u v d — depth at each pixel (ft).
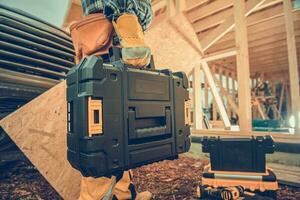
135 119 3.46
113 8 3.57
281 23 16.11
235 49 11.55
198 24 17.03
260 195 5.82
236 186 5.76
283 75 32.73
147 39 9.82
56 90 6.04
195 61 11.83
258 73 33.55
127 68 3.44
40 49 8.41
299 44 21.16
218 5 15.02
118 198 4.78
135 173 8.55
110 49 4.03
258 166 5.98
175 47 10.91
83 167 3.12
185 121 4.42
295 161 8.46
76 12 15.80
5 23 7.46
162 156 3.82
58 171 5.76
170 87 4.10
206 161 10.26
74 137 3.23
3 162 8.92
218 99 14.69
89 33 4.12
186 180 7.72
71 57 9.66
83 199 4.25
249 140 6.08
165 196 6.38
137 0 4.03
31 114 5.50
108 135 3.09
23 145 5.28
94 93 2.96
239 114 10.90
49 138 5.72
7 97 7.01
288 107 33.88
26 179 8.05
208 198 5.99
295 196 6.28
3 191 6.93
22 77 7.44
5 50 7.30
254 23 16.43
